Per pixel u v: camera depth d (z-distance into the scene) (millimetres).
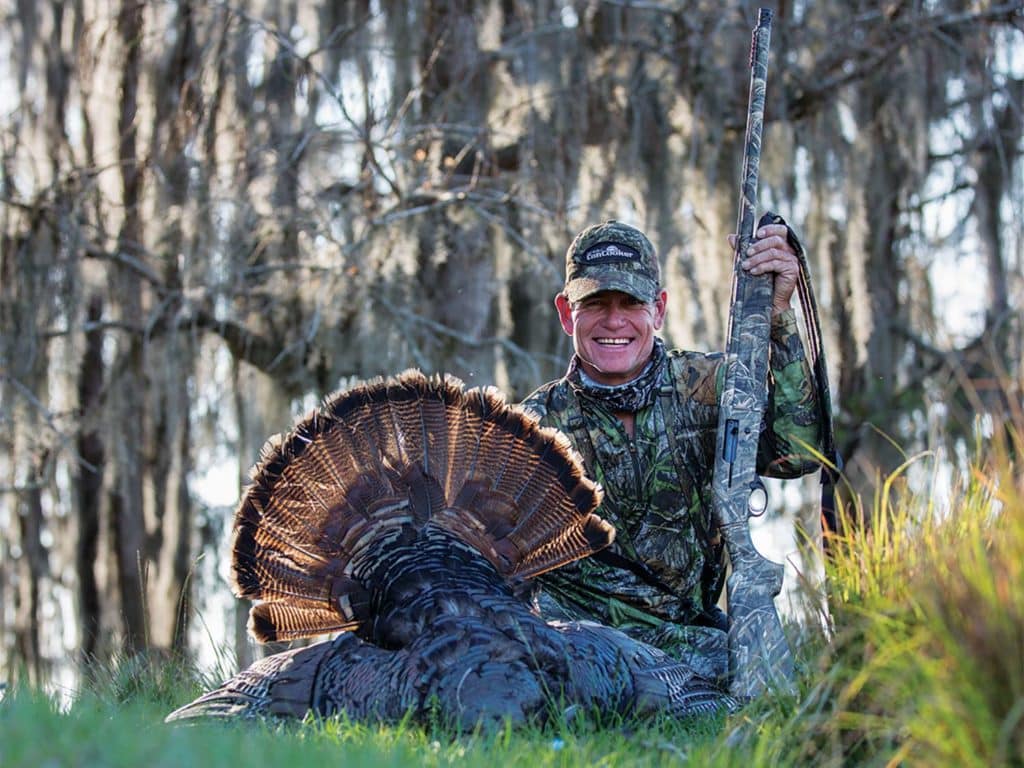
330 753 3586
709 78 11695
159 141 11617
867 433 13219
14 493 11656
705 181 11547
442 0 11961
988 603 3590
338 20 11977
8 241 11641
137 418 11758
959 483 4559
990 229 13445
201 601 12156
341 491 5012
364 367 11203
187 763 3238
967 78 12930
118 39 11859
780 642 4926
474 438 5070
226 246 11328
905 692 3762
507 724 3941
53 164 11844
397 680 4355
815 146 12383
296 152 11383
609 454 5605
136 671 5984
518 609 4566
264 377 11750
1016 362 12266
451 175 11523
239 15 11430
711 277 11453
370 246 11328
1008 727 3383
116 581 12258
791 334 5441
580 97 11695
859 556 4586
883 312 13461
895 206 13703
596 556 5586
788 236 5406
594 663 4594
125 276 11766
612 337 5582
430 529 4938
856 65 12484
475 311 11477
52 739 3355
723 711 4797
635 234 5699
